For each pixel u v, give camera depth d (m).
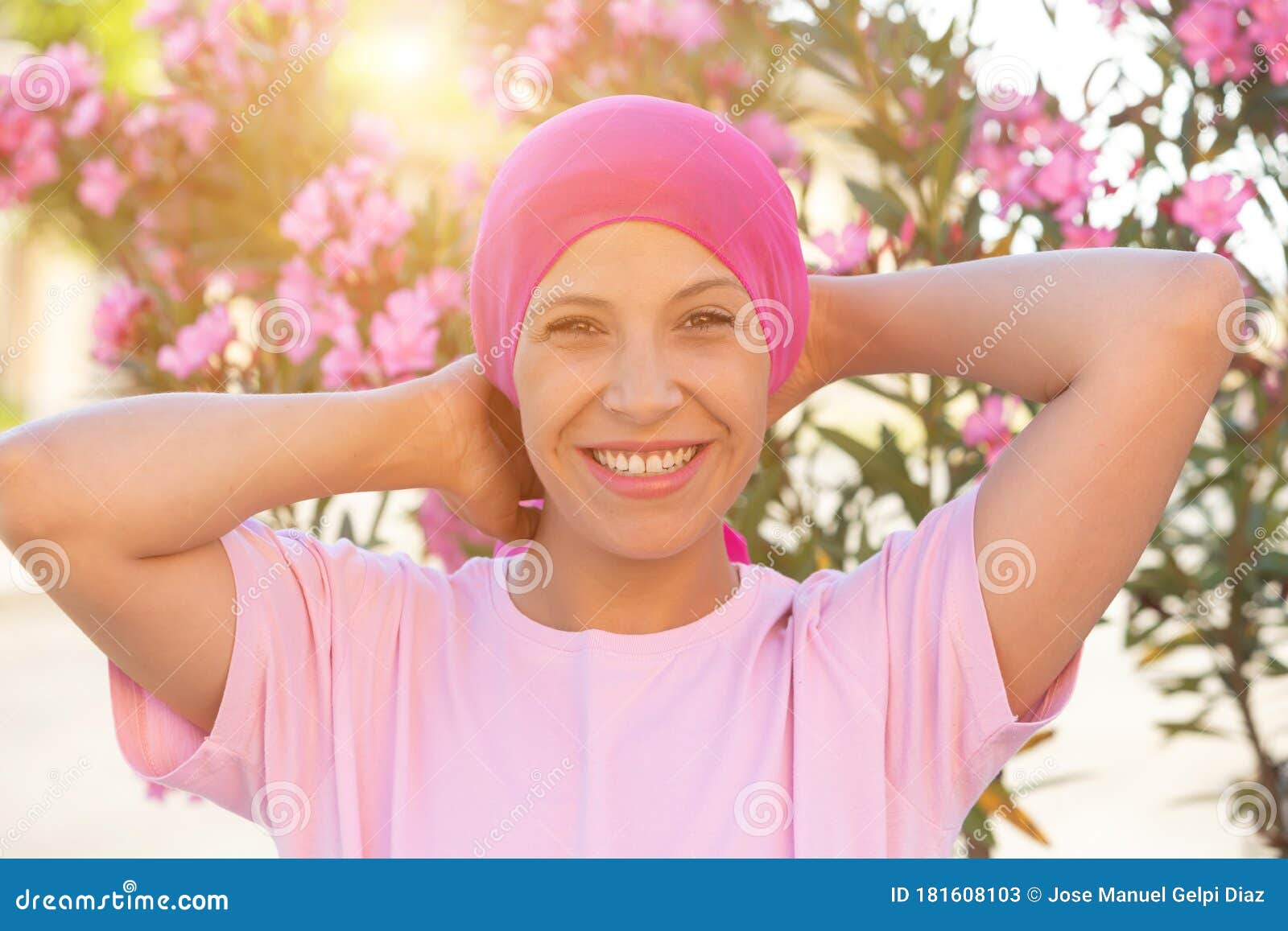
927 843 2.82
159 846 8.41
